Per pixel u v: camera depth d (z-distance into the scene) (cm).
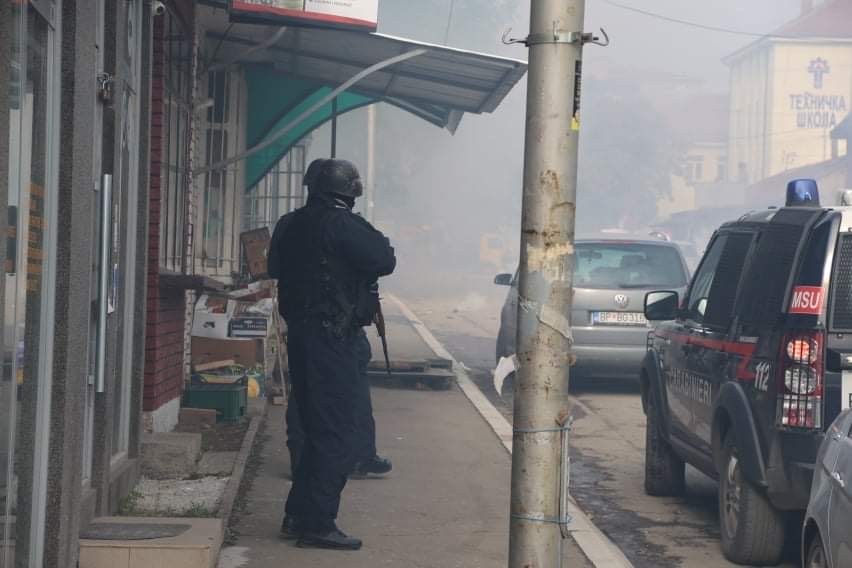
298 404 895
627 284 1872
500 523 993
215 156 1864
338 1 1347
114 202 881
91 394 858
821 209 859
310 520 885
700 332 1022
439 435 1450
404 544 914
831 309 821
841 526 659
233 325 1573
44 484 683
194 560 769
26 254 626
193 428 1373
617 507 1123
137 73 1029
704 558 934
